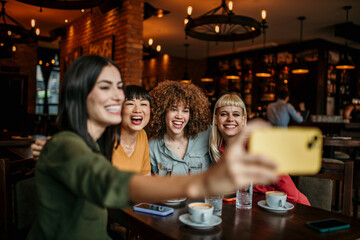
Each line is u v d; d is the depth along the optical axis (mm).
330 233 1109
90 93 978
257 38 7648
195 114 2025
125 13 5051
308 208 1419
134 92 1781
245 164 594
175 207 1396
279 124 5684
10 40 5582
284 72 8188
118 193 720
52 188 932
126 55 5004
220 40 4785
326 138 4359
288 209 1354
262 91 8719
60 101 1011
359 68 8617
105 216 1069
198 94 2049
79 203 940
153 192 702
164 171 1626
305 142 639
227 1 5211
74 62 990
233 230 1118
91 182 756
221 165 622
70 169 799
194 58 10719
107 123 1025
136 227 1229
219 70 9023
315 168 641
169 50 9336
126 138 1817
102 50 5707
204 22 3781
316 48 7633
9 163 1443
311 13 5805
